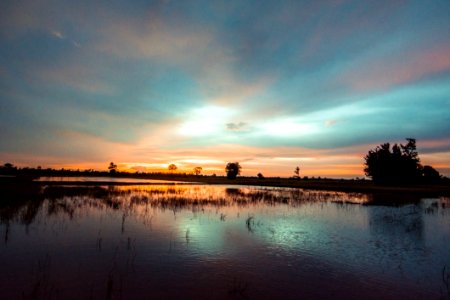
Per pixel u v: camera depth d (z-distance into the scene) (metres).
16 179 54.84
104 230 13.95
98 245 11.30
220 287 7.64
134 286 7.54
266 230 14.91
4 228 13.88
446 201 32.72
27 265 8.91
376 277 8.60
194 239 12.59
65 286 7.43
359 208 24.88
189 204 24.70
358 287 7.87
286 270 9.04
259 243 12.20
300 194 39.12
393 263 9.88
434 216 20.89
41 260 9.39
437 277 8.64
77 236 12.66
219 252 10.73
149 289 7.39
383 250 11.50
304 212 21.88
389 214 21.48
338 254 10.85
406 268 9.38
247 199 30.47
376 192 44.59
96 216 17.77
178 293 7.22
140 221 16.52
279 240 12.82
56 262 9.23
